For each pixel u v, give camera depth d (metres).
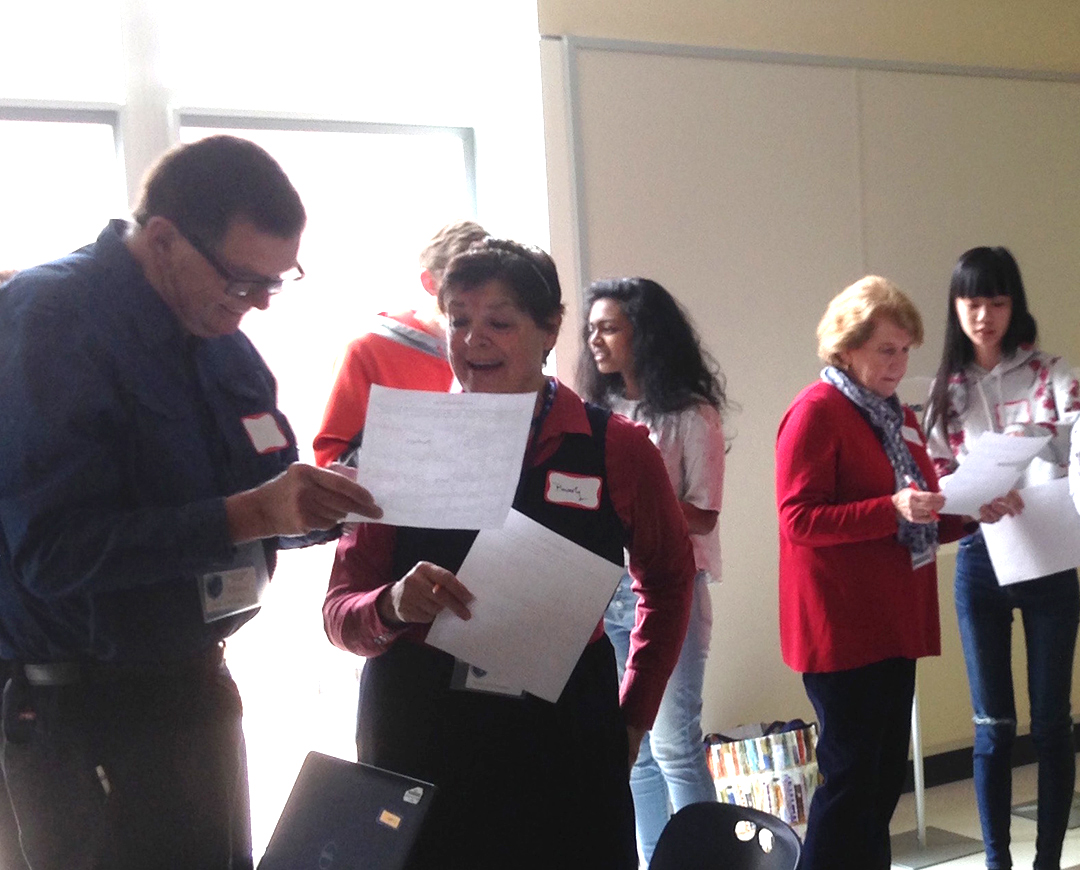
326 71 3.55
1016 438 2.58
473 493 1.46
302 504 1.39
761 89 3.91
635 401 3.13
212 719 1.59
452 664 1.64
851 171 4.09
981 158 4.38
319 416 3.25
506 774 1.62
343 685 3.60
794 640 2.71
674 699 2.95
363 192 3.70
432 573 1.54
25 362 1.41
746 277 3.88
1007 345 3.30
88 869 1.48
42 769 1.49
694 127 3.78
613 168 3.65
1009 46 4.48
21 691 1.50
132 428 1.50
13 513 1.40
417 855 1.60
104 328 1.48
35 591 1.41
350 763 1.56
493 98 3.76
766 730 3.66
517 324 1.66
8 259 3.16
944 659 4.28
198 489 1.56
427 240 3.03
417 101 3.73
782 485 2.71
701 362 3.13
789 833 1.72
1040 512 2.94
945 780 4.29
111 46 3.21
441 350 2.98
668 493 1.79
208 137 1.51
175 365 1.57
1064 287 4.58
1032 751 4.48
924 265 4.25
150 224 1.48
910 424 2.87
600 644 1.73
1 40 3.11
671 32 3.76
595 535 1.70
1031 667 3.20
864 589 2.63
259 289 1.50
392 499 1.44
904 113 4.20
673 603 1.84
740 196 3.87
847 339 2.74
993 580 3.18
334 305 3.65
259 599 1.66
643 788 3.06
